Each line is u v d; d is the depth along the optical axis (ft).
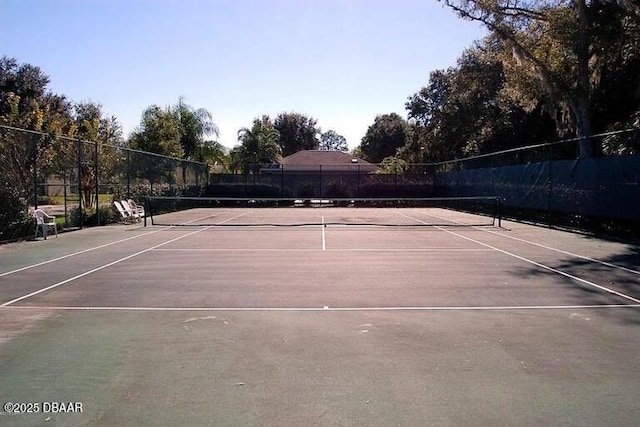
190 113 155.22
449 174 116.37
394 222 76.84
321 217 88.43
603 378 15.52
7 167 49.49
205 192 127.85
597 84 77.61
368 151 297.12
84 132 112.16
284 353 17.70
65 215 62.54
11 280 30.68
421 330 20.39
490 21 78.48
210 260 38.63
